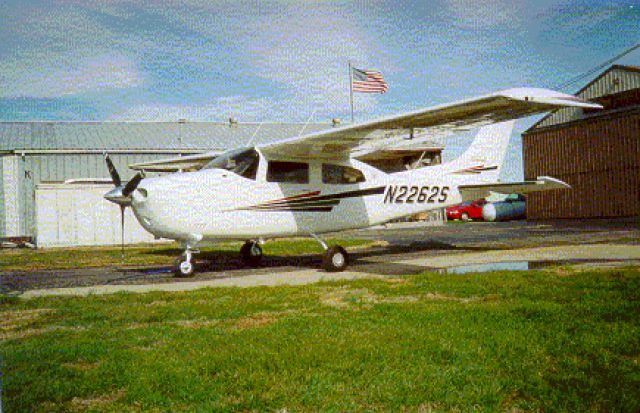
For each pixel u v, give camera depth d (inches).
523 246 482.0
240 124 1226.0
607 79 990.4
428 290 237.0
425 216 1229.7
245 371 126.3
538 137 1121.4
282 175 371.9
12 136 993.5
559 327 158.2
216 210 344.2
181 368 129.5
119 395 117.1
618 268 285.0
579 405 102.0
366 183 412.5
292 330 165.2
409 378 119.3
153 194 328.2
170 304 225.5
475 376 120.4
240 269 391.9
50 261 499.5
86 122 1109.7
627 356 132.4
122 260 465.1
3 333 179.5
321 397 110.0
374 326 167.6
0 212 927.0
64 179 960.3
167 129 1132.5
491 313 180.5
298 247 580.7
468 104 312.8
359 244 590.6
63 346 153.6
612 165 955.3
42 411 107.8
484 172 483.8
